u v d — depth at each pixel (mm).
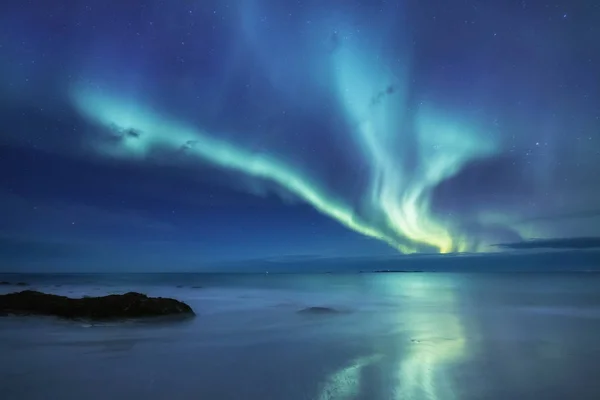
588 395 5359
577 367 6832
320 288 30953
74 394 5410
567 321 12758
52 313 11727
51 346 8461
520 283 39281
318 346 8688
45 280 43188
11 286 29266
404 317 13641
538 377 6203
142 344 8781
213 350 8234
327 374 6391
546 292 26062
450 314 14633
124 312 11781
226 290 27719
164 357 7590
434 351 8172
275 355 7777
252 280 50344
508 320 12914
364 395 5352
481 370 6633
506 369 6684
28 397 5293
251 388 5664
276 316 13664
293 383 5906
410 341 9266
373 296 22984
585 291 26969
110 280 45875
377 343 9023
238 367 6840
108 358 7473
